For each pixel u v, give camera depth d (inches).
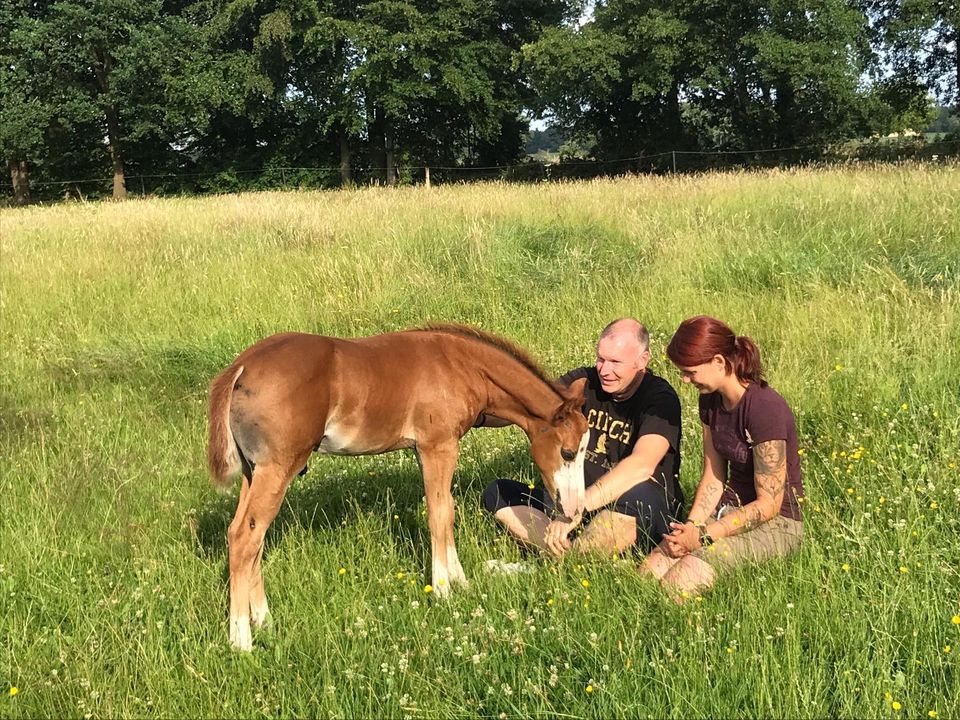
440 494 147.9
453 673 118.6
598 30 1212.5
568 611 130.9
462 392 148.9
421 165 1518.2
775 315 283.9
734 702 108.3
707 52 1157.7
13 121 1245.7
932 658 113.8
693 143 1358.3
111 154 1433.3
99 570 154.4
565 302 328.5
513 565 148.3
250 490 133.7
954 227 351.9
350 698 115.7
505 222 431.8
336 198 737.6
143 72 1321.4
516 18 1443.2
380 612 136.6
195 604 140.6
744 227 382.0
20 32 1246.9
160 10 1437.0
